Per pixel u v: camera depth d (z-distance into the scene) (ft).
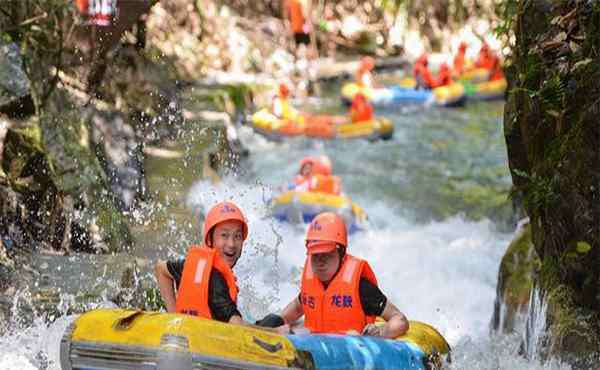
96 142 51.26
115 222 44.34
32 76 46.14
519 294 38.73
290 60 113.91
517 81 36.04
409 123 103.19
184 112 75.00
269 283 45.47
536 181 33.63
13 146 41.34
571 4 32.63
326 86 117.29
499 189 75.51
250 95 93.71
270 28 118.52
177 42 94.02
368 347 27.91
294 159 82.69
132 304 37.35
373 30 136.05
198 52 96.84
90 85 53.52
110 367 25.49
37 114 43.75
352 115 92.48
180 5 98.48
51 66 50.37
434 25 144.56
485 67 122.62
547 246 34.32
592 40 31.48
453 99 111.34
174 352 24.73
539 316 34.58
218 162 66.23
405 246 59.57
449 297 50.47
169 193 55.21
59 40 48.24
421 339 30.09
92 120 52.49
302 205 60.95
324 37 129.90
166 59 84.99
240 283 43.50
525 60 34.81
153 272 41.09
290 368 25.90
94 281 37.63
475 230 63.87
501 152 89.40
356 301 29.25
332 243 29.01
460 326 45.73
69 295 35.99
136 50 68.13
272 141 88.84
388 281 52.85
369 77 109.91
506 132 36.58
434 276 53.72
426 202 71.36
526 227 42.09
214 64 98.17
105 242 42.80
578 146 31.60
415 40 139.74
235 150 75.56
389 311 29.35
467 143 93.35
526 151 35.42
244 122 89.56
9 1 45.80
